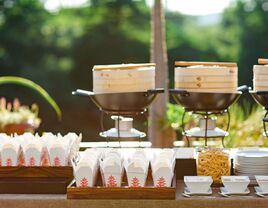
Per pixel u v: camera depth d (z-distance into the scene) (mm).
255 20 11430
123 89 2670
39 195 2486
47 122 10898
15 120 4574
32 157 2564
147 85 2701
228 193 2453
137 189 2410
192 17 11570
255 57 11312
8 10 11445
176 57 11414
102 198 2416
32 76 11297
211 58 11422
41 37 11445
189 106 2689
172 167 2500
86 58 11438
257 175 2613
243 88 2820
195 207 2400
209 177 2508
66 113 11047
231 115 4766
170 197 2406
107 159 2443
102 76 2684
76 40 11461
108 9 11609
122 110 2697
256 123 4621
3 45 11336
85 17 11602
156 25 5516
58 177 2537
